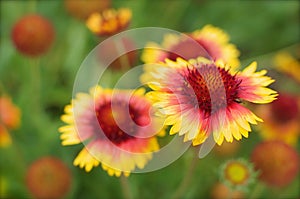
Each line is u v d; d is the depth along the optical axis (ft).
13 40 1.88
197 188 1.81
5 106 1.78
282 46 2.30
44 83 2.04
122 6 2.16
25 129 1.92
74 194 1.83
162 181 1.85
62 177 1.67
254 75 1.36
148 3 2.30
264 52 2.30
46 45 1.89
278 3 2.29
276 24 2.30
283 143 1.66
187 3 2.29
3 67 2.03
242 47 2.30
